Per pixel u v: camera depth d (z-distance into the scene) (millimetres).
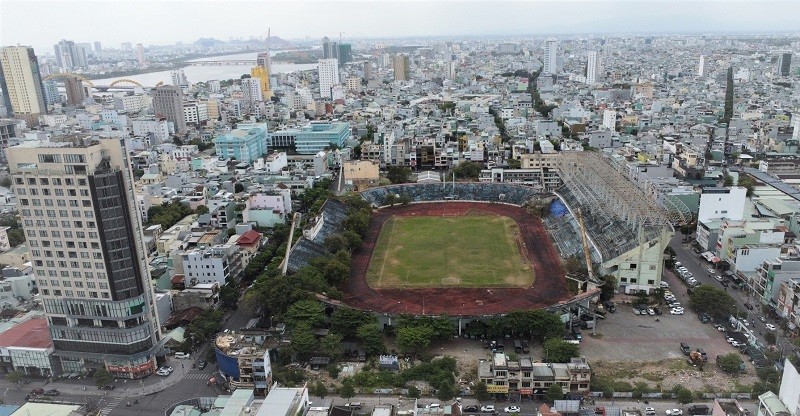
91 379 195125
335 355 195875
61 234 187375
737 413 146625
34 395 186000
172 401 180500
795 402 131500
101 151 184625
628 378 186000
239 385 183250
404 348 198375
